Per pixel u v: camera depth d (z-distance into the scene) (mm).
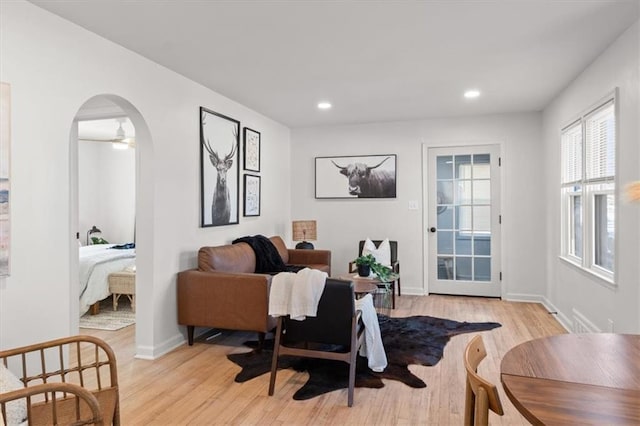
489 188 5375
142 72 3186
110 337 3877
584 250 3562
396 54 3168
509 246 5277
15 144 2252
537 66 3449
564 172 4262
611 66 2971
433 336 3773
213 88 4059
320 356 2617
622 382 1229
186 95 3723
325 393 2662
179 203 3627
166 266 3459
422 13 2496
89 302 4531
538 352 1474
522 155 5211
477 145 5391
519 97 4457
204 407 2492
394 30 2734
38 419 1605
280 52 3119
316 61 3322
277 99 4477
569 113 3973
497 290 5371
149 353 3299
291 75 3668
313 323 2676
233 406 2504
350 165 5883
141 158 3311
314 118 5477
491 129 5320
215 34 2791
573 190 4070
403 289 5691
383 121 5672
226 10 2451
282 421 2330
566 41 2922
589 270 3439
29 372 2344
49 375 1760
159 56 3191
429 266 5641
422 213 5609
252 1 2344
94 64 2760
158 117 3361
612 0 2342
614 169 2949
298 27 2688
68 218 2566
